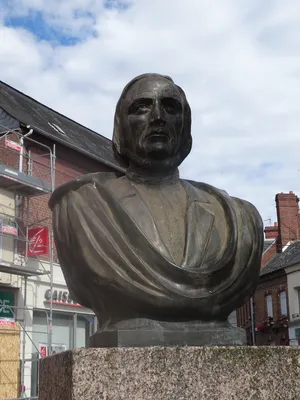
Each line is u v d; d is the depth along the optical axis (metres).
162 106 3.26
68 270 3.09
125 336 2.76
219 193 3.43
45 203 16.22
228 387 2.62
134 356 2.60
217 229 3.21
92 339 3.03
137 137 3.27
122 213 2.98
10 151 15.44
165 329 2.80
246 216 3.32
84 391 2.56
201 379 2.61
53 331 15.55
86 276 2.93
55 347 15.52
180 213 3.25
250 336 30.50
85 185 3.19
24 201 15.22
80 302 3.17
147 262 2.87
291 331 26.20
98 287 2.89
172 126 3.28
